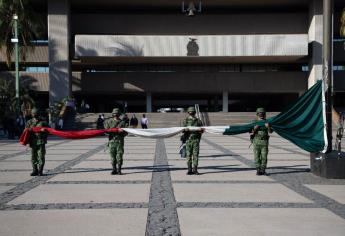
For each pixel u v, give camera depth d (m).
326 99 10.35
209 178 9.72
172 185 8.73
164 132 10.30
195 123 10.45
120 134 10.34
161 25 45.00
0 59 43.22
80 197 7.48
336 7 45.00
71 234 5.27
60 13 41.31
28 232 5.36
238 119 39.22
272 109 55.00
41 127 10.12
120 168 10.31
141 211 6.42
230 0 42.56
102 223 5.75
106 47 40.81
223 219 5.95
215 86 45.69
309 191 8.04
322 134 10.39
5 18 32.22
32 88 44.09
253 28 45.03
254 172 10.75
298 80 45.41
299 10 45.84
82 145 20.75
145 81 45.59
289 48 40.97
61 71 41.28
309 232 5.34
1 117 32.53
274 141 23.81
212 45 41.09
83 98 51.59
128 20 44.97
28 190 8.18
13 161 13.33
